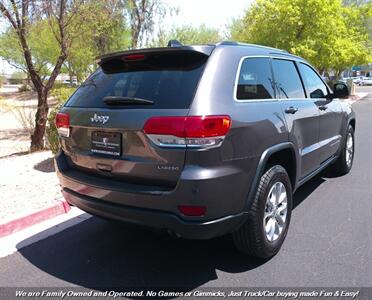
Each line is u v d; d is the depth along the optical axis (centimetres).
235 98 353
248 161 350
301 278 360
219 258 401
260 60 417
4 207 532
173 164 319
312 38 1998
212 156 319
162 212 327
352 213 517
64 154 427
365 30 2747
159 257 407
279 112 409
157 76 360
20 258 410
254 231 366
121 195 344
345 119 657
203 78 338
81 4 933
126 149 345
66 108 416
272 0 2064
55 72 998
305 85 515
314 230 462
